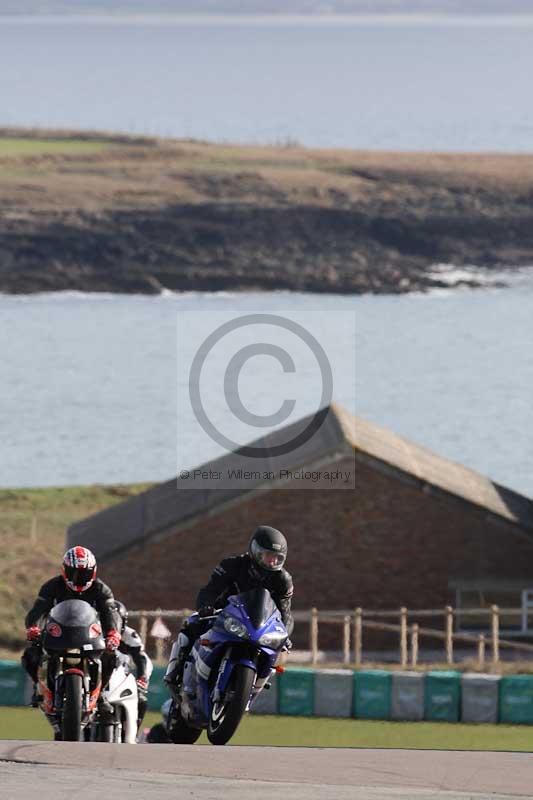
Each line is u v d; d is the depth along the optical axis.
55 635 49.78
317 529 171.50
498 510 172.12
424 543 172.50
